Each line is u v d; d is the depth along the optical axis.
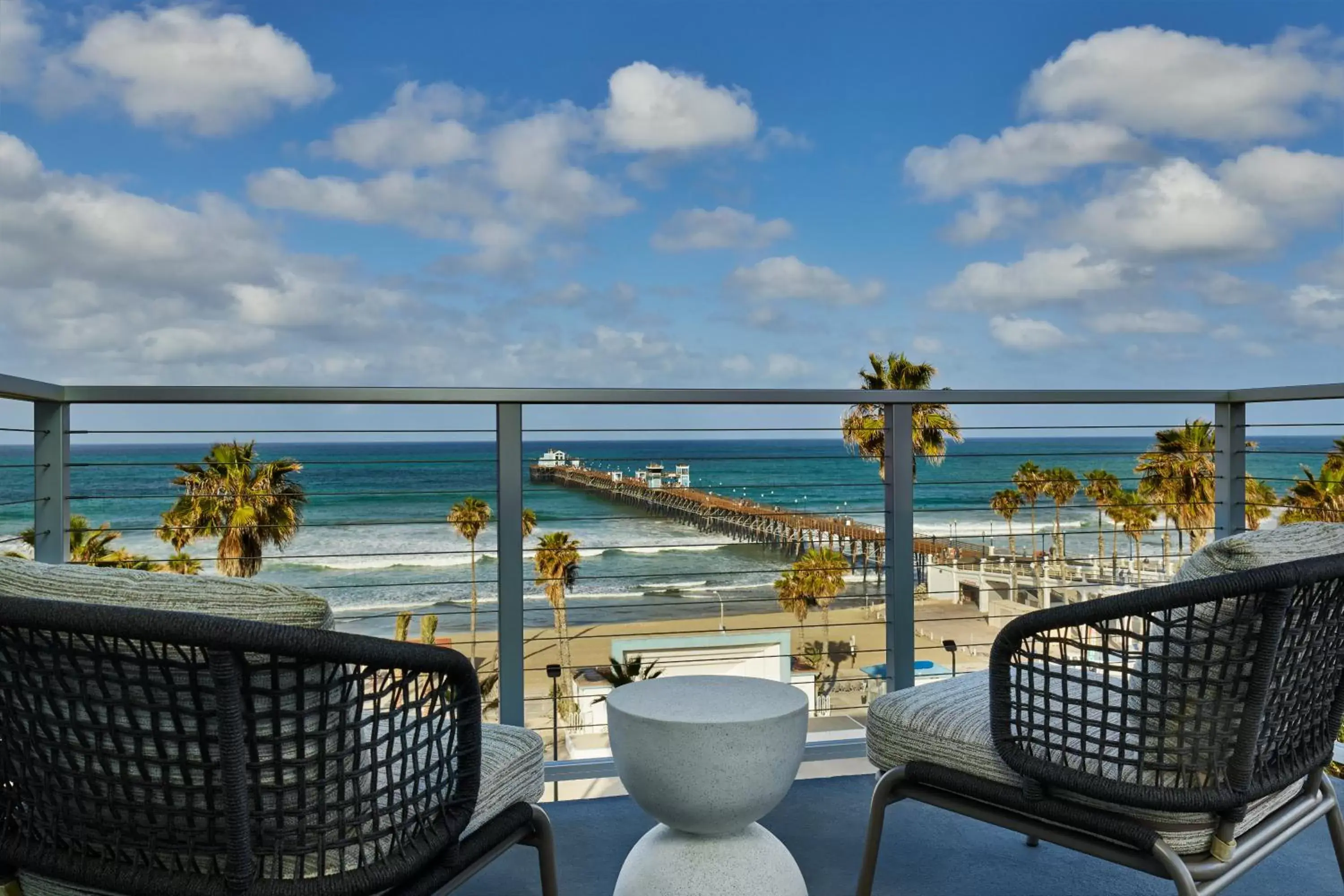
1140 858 1.49
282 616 1.15
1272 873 2.21
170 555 18.55
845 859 2.33
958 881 2.21
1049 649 1.54
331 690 1.20
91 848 1.26
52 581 1.16
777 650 14.65
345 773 1.24
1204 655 1.42
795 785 2.80
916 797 1.79
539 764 1.71
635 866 1.89
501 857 2.35
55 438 2.46
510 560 2.58
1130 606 1.41
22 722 1.23
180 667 1.13
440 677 1.35
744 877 1.81
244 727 1.16
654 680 2.05
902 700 1.85
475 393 2.52
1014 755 1.56
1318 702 1.59
